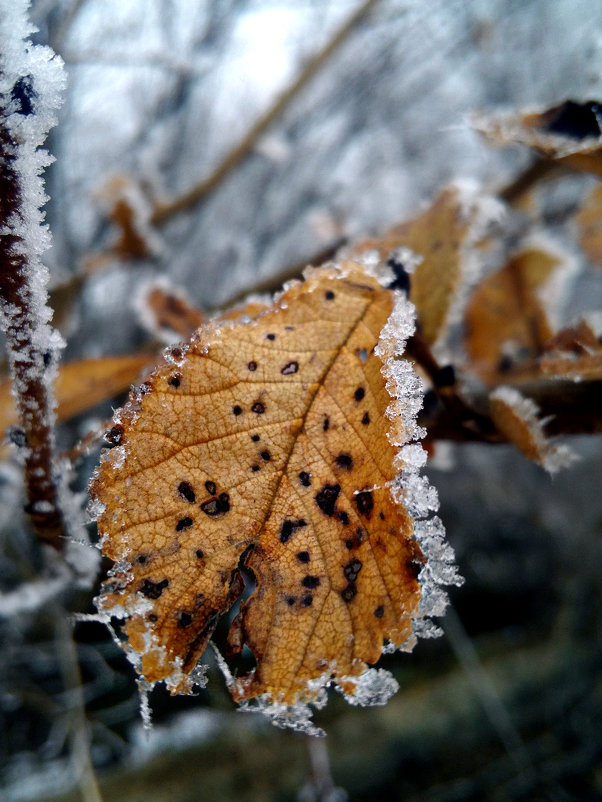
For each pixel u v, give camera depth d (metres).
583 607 0.49
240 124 0.32
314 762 0.34
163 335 0.11
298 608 0.06
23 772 0.33
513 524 0.50
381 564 0.06
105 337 0.30
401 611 0.06
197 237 0.35
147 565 0.06
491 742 0.42
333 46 0.20
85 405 0.10
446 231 0.09
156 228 0.19
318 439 0.06
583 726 0.43
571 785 0.40
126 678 0.29
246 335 0.07
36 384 0.07
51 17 0.21
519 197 0.13
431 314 0.09
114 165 0.27
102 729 0.33
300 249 0.36
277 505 0.06
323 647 0.06
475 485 0.48
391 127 0.35
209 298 0.36
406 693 0.44
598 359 0.08
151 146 0.30
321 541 0.06
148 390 0.06
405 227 0.10
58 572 0.09
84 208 0.26
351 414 0.06
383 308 0.07
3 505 0.15
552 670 0.46
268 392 0.06
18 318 0.06
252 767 0.36
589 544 0.48
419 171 0.34
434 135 0.33
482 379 0.11
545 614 0.49
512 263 0.12
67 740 0.35
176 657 0.06
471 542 0.50
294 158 0.35
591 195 0.12
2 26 0.05
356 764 0.39
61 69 0.06
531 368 0.10
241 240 0.36
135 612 0.06
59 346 0.07
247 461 0.06
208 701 0.33
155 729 0.34
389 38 0.31
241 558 0.06
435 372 0.09
